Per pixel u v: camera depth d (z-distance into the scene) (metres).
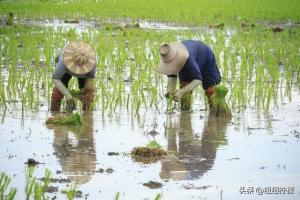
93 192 8.48
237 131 11.68
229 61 18.55
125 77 16.31
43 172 9.23
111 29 26.64
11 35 23.78
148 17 31.59
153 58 18.48
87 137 11.17
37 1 37.88
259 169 9.51
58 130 11.62
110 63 18.03
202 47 13.27
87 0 38.66
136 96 13.32
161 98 14.05
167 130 11.69
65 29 25.92
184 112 13.14
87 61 12.84
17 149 10.38
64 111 13.02
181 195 8.42
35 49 19.27
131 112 12.96
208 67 13.30
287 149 10.53
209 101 13.26
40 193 7.74
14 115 12.66
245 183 8.93
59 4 35.91
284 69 17.75
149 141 10.89
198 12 33.28
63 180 8.88
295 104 13.91
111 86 15.02
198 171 9.39
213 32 26.56
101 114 12.88
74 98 13.01
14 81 14.35
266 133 11.54
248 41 23.12
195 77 12.92
